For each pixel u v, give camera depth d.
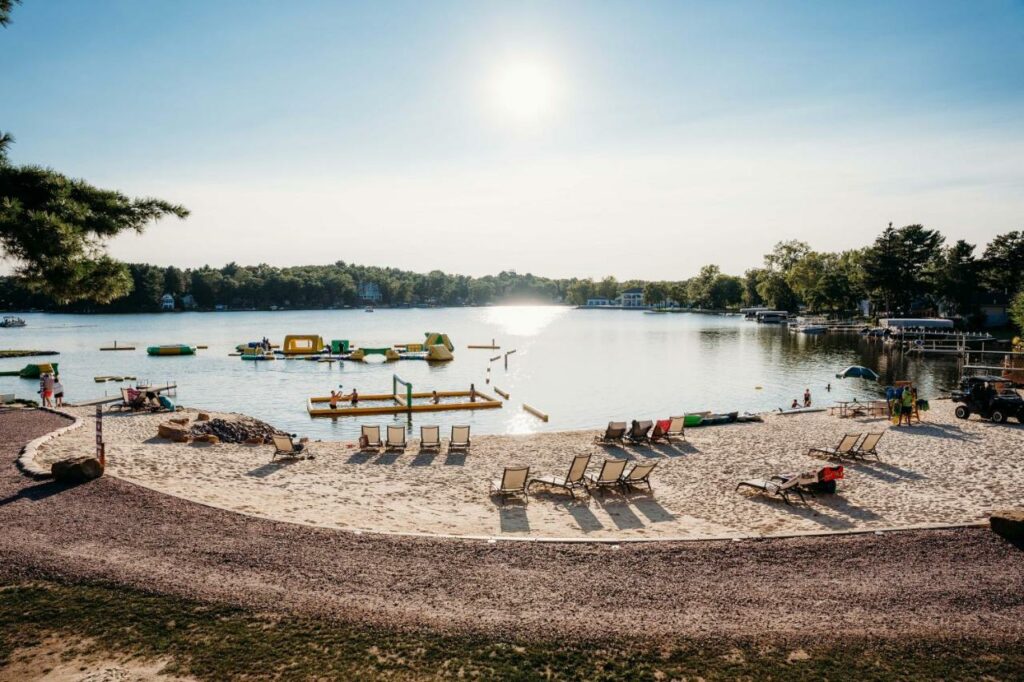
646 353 72.81
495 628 8.94
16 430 22.41
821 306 130.62
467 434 22.30
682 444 23.41
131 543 11.50
